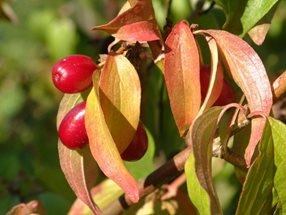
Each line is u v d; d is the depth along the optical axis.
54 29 0.68
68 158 0.34
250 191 0.30
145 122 0.42
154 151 0.43
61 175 0.50
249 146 0.31
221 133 0.32
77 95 0.35
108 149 0.31
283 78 0.33
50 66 0.92
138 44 0.33
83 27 0.71
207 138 0.29
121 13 0.32
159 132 0.44
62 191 0.50
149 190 0.35
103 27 0.32
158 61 0.33
